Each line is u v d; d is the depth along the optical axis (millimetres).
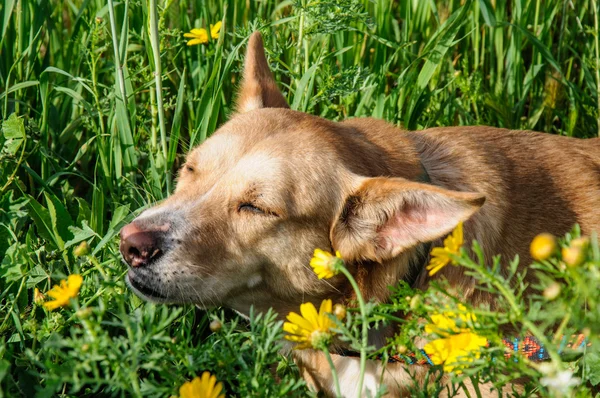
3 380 2947
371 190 3412
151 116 4965
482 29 5852
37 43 5004
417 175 3711
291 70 4863
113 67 4941
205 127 4555
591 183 3986
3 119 4578
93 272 3805
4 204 4094
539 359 3379
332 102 5375
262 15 5684
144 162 4840
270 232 3453
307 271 3547
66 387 3451
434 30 5844
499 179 3811
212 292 3465
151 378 2639
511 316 2295
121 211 4047
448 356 2553
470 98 5316
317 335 2486
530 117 5660
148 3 4645
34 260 3961
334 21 4684
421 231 3275
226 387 3682
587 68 5570
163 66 5305
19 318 3631
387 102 5047
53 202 4125
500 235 3668
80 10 5203
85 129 5152
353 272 3588
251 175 3451
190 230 3387
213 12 5641
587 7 5938
